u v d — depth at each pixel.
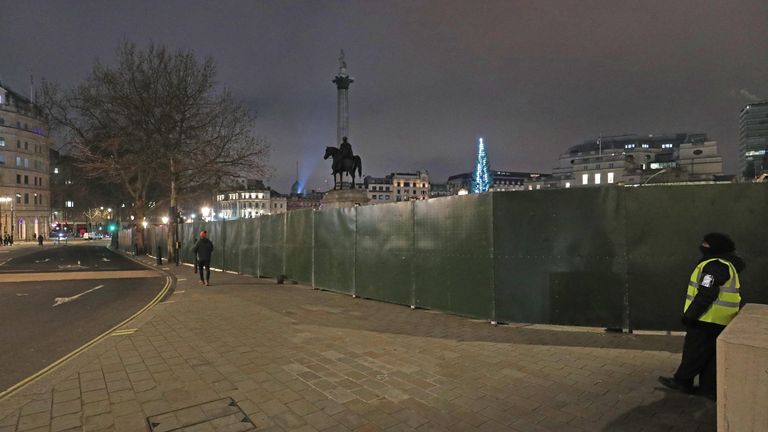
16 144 79.12
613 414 3.92
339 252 11.17
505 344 6.14
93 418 3.98
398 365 5.34
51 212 90.19
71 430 3.75
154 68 26.23
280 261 14.48
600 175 77.69
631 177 73.56
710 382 4.21
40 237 58.28
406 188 142.88
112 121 27.91
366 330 7.14
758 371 2.13
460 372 5.06
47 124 32.09
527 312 7.05
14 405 4.28
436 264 8.38
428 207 8.56
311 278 12.43
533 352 5.75
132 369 5.34
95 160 29.36
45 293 13.26
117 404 4.29
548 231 6.91
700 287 4.14
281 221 14.36
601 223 6.59
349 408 4.14
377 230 9.88
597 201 6.62
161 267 22.31
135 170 28.00
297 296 10.95
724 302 4.07
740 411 2.19
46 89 30.30
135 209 35.62
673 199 6.26
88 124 30.23
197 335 7.01
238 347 6.28
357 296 10.48
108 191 45.66
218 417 3.97
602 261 6.59
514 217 7.15
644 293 6.39
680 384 4.38
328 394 4.48
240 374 5.12
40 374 5.63
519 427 3.72
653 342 6.05
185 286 13.71
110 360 5.70
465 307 7.80
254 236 16.55
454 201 8.01
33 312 10.09
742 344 2.18
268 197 150.38
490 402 4.23
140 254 34.78
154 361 5.65
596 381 4.70
